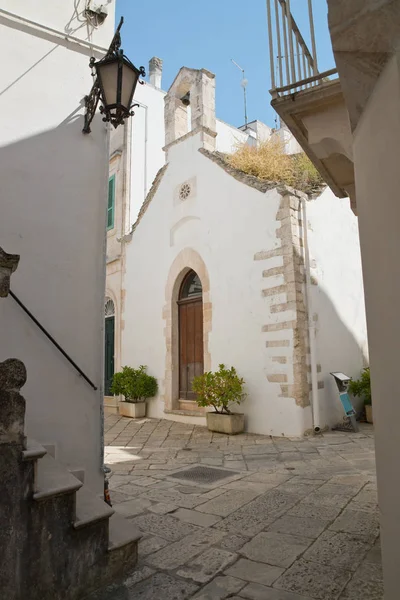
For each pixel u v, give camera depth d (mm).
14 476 2340
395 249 1964
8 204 3799
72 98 4281
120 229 13703
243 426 8562
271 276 8539
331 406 8586
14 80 3979
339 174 4312
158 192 11766
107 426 9688
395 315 1961
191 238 10508
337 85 3207
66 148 4180
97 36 4527
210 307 9703
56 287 3936
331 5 2131
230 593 2582
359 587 2604
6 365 2383
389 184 2027
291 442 7332
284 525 3617
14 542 2305
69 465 3750
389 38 2000
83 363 3977
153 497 4449
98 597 2568
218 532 3500
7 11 3992
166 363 10797
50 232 3973
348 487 4629
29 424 3611
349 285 9953
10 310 3680
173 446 7324
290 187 8656
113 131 15141
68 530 2547
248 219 9125
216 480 5105
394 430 1970
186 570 2873
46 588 2410
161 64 17578
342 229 10016
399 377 1926
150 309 11586
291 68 3516
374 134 2203
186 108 12211
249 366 8719
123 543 2834
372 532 3398
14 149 3893
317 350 8438
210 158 10203
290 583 2676
